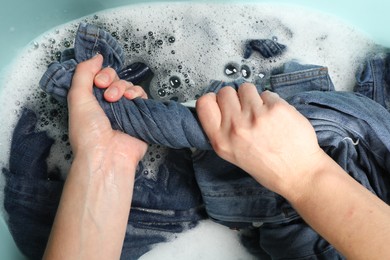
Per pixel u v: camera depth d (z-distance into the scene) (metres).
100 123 0.67
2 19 0.84
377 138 0.71
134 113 0.67
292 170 0.57
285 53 1.00
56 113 0.89
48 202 0.81
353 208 0.51
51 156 0.87
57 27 0.92
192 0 0.97
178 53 0.98
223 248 0.89
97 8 0.93
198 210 0.85
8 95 0.88
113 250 0.63
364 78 0.91
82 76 0.68
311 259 0.74
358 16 0.98
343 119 0.70
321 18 1.00
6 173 0.83
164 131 0.67
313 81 0.85
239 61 1.00
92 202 0.63
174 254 0.88
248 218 0.77
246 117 0.59
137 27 0.97
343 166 0.70
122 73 0.94
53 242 0.60
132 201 0.82
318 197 0.55
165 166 0.86
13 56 0.89
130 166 0.68
